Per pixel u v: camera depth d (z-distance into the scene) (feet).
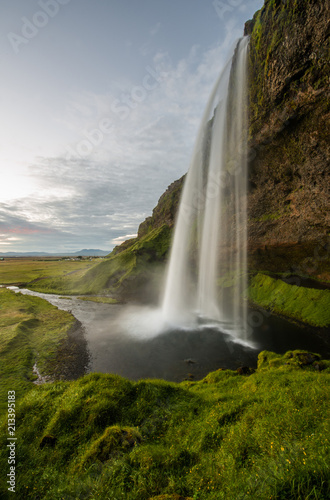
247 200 153.07
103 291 221.05
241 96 132.46
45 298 202.08
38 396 42.09
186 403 39.68
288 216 135.33
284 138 114.42
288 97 102.27
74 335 110.01
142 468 23.45
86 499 21.70
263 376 49.39
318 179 111.14
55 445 30.81
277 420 26.14
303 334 100.83
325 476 14.57
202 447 26.68
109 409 35.19
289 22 90.12
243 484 17.03
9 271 364.58
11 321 123.85
